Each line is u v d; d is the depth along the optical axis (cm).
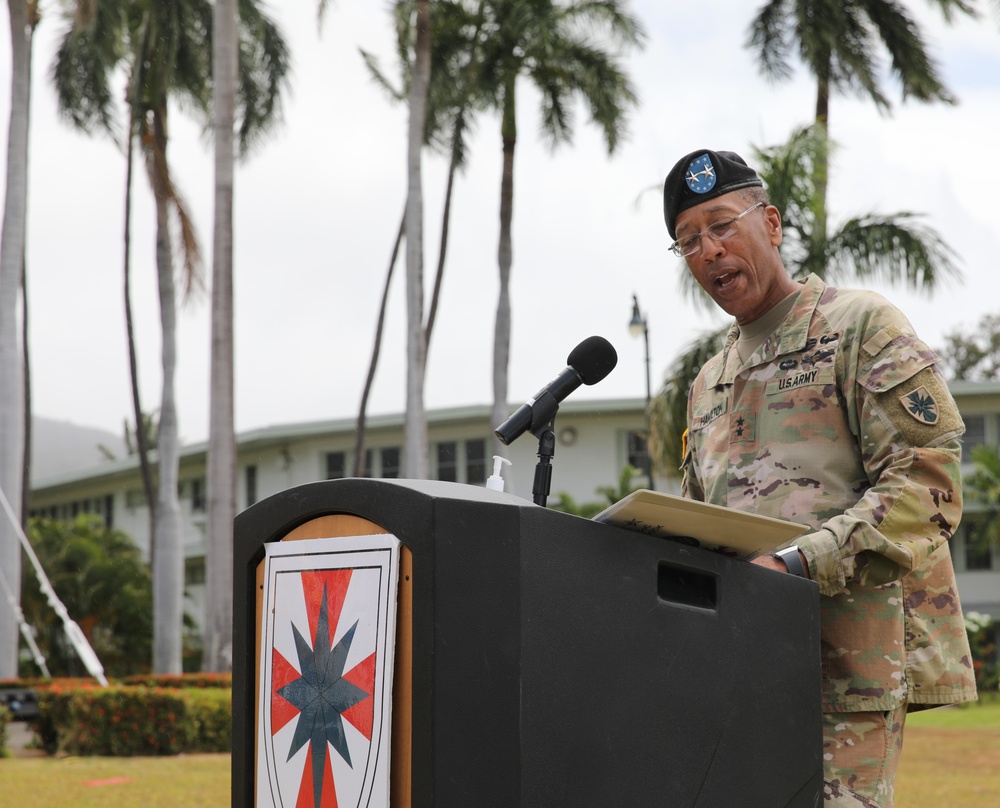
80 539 5850
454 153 4169
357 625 284
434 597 268
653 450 2822
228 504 3091
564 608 279
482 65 3881
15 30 3509
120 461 6906
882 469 379
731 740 308
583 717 278
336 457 5941
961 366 7656
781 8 3538
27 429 4669
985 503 4991
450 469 5681
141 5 4244
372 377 4716
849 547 352
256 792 306
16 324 3494
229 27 3095
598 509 5162
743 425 415
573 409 5488
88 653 3259
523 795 266
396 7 3881
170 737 2334
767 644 320
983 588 5331
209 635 3069
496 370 3906
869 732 375
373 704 279
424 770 265
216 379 3089
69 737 2344
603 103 3850
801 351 404
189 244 3838
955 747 2202
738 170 411
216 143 3092
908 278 2705
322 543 295
